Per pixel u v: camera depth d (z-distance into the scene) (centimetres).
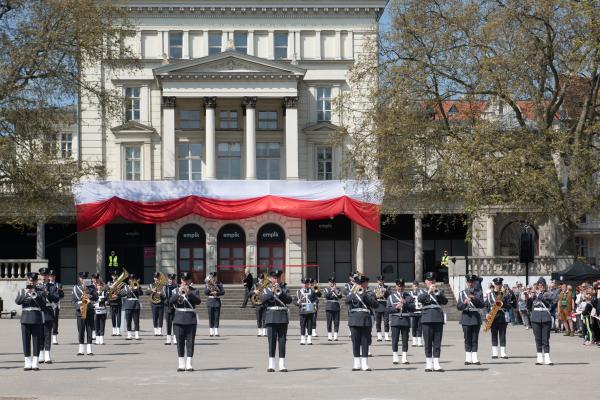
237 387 2417
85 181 7306
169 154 7756
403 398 2180
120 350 3612
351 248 8038
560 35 5194
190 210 7331
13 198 5825
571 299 4494
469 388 2377
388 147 5638
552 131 5091
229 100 7931
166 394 2277
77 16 5678
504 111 5747
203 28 8062
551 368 2889
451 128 5581
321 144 7969
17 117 5541
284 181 7438
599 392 2286
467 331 2994
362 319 2827
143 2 7975
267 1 8044
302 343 3962
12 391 2355
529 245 4909
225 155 8006
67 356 3347
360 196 7275
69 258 7925
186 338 2841
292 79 7731
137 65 6156
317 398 2184
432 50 5606
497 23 5234
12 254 7912
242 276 7669
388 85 5653
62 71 5716
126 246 7912
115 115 6134
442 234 8119
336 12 8088
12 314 5797
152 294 4388
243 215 7344
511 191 5038
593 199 5103
